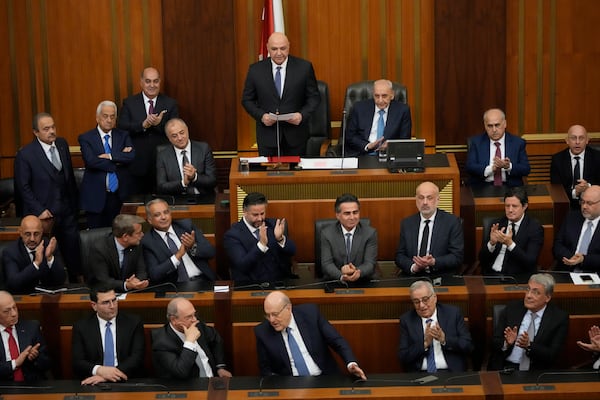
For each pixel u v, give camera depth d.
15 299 22.77
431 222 24.00
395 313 22.66
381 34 31.09
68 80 31.11
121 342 22.00
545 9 30.89
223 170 31.50
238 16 31.11
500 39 30.67
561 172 27.41
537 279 21.62
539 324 21.88
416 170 24.91
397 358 22.88
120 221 23.38
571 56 31.14
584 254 24.06
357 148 27.58
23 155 27.02
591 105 31.36
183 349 20.97
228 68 30.86
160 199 23.94
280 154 26.95
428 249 23.95
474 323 22.69
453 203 25.05
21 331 22.00
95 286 21.86
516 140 27.02
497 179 26.64
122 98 31.19
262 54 30.47
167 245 23.88
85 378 21.84
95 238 23.84
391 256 25.30
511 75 31.27
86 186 27.92
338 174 24.86
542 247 24.94
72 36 30.89
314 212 25.03
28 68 31.06
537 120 31.45
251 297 22.55
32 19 30.84
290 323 21.61
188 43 30.72
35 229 23.81
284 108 27.02
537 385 19.62
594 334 21.06
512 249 23.73
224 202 25.72
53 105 31.20
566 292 22.47
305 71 27.03
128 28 30.86
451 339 21.75
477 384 19.75
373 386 19.81
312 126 29.55
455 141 31.20
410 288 21.81
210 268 24.36
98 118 27.91
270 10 30.08
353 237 23.64
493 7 30.52
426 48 31.14
